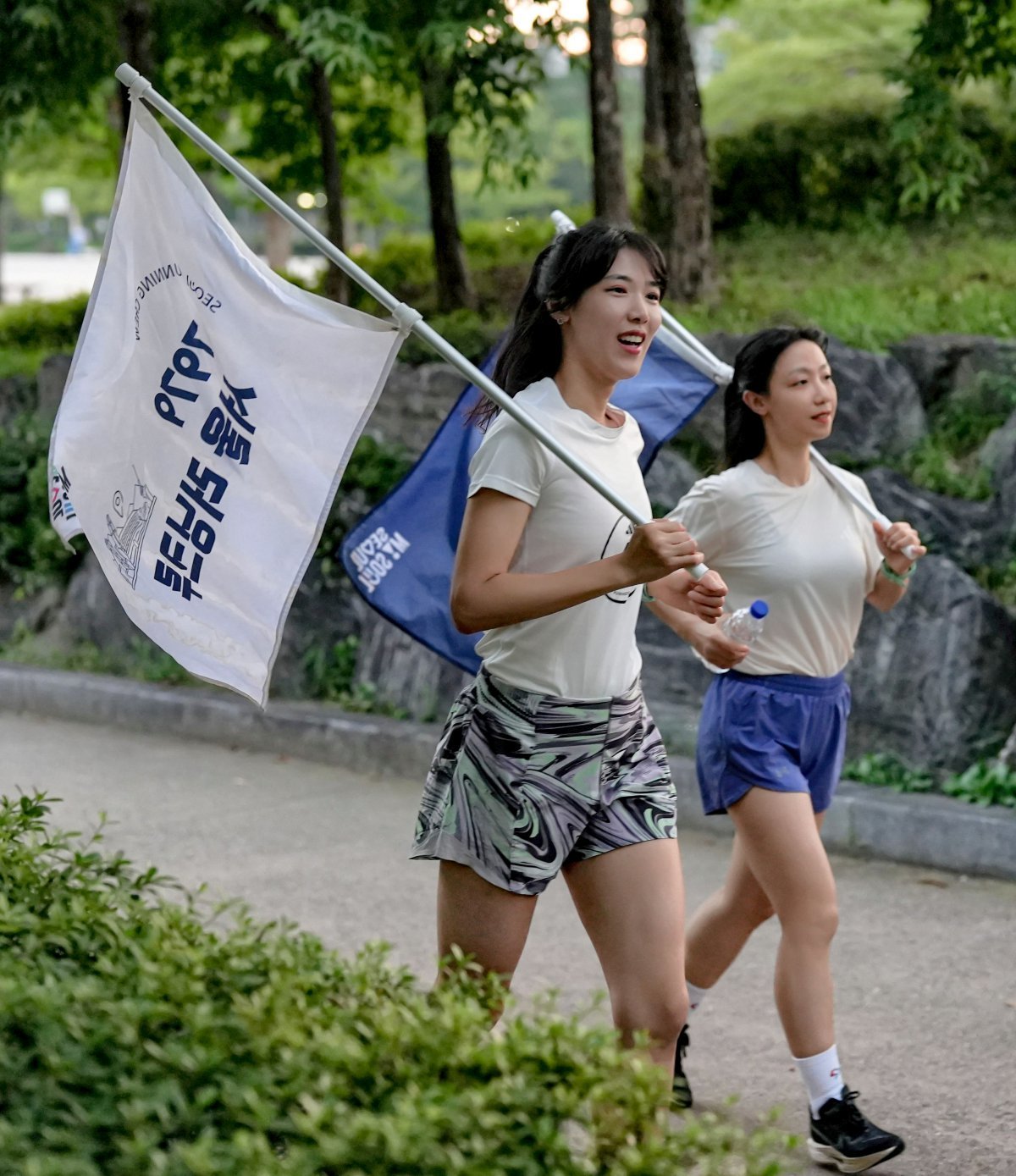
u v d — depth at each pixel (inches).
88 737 499.8
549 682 179.5
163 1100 125.7
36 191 1632.6
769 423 223.9
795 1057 215.2
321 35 504.4
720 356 499.8
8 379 657.0
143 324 193.5
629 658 185.3
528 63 573.6
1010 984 282.7
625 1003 178.1
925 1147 220.1
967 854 348.5
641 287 180.1
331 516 511.2
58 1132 123.4
